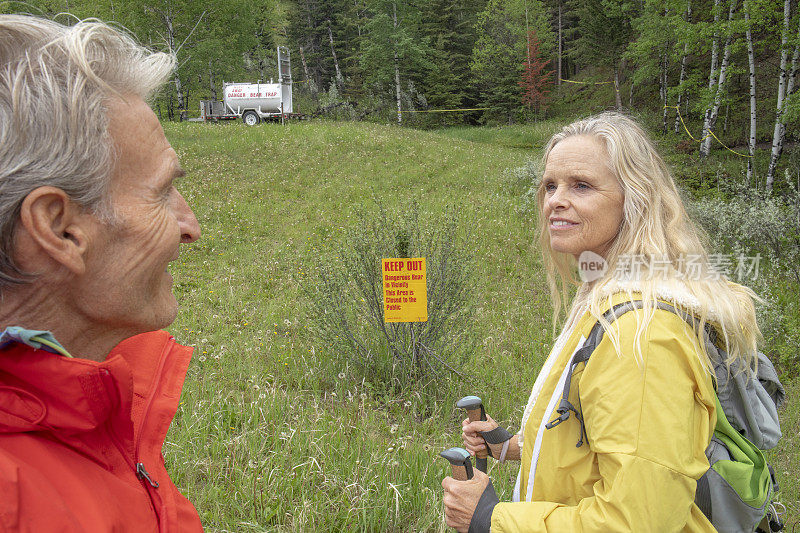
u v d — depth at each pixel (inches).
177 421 142.1
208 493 112.1
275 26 1871.3
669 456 38.4
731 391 46.0
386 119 1370.6
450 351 184.4
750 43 656.4
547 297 287.9
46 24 27.9
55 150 25.4
